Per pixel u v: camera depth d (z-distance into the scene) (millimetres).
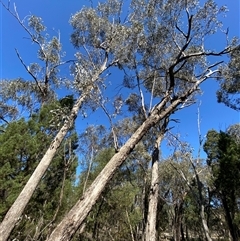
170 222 28594
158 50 13070
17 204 7480
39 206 9281
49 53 14953
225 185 15273
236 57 11953
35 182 8188
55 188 10031
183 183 20531
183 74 13148
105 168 5922
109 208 18844
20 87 19328
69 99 12398
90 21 14203
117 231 18953
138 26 12922
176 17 11555
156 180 11508
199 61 12773
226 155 15320
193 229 35688
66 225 4914
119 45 13633
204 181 18641
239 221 16656
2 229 6934
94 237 17984
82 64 13211
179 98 8102
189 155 14344
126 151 6289
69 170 10422
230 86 13883
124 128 16203
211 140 17578
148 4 12086
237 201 16984
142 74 13883
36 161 9766
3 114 19578
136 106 14789
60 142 9422
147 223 10555
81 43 14414
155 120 7078
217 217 24406
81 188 13453
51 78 15398
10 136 9664
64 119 10656
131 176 19766
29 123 10242
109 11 14141
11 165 9180
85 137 10891
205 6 10117
